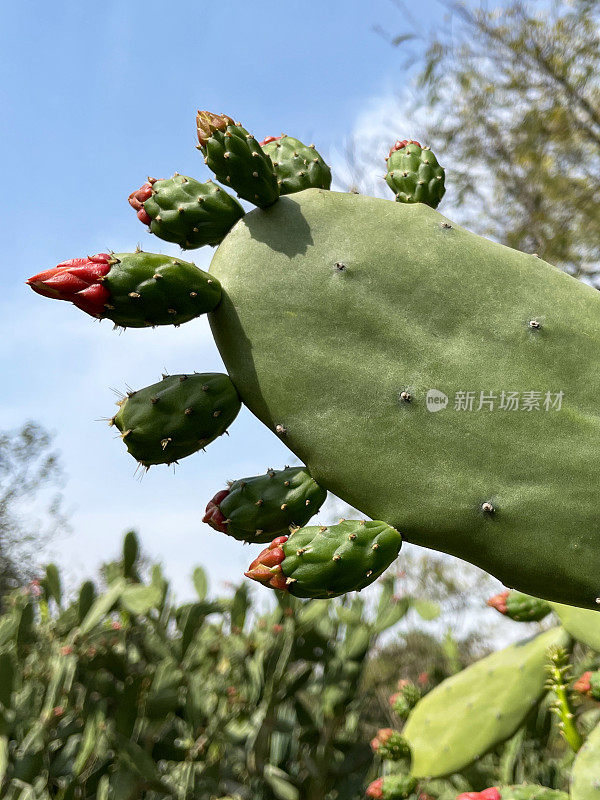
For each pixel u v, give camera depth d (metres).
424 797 3.61
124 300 1.52
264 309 1.60
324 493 1.59
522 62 7.99
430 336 1.55
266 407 1.57
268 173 1.67
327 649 4.26
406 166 1.98
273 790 4.04
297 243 1.65
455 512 1.45
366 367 1.54
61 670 3.59
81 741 3.76
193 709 3.77
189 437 1.55
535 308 1.56
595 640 2.59
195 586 4.55
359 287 1.59
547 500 1.44
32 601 3.98
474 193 8.53
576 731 2.12
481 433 1.48
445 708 2.89
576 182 8.18
